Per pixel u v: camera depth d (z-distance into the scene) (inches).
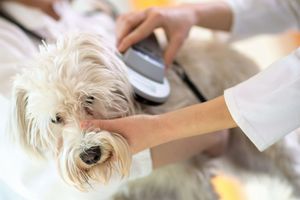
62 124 33.1
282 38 58.2
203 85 47.3
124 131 31.8
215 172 46.2
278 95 29.6
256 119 30.1
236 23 47.4
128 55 37.6
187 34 43.3
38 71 32.8
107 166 32.2
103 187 35.2
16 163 37.3
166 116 31.6
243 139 48.1
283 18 48.6
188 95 43.8
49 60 33.2
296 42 58.3
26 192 37.4
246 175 49.7
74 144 31.3
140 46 39.9
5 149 37.7
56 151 33.9
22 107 34.5
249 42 54.9
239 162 49.1
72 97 32.1
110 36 45.2
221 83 48.5
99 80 33.6
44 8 47.2
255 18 47.8
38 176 37.0
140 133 31.7
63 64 32.6
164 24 41.6
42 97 32.3
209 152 45.8
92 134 31.2
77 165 31.7
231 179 49.2
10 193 44.4
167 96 37.6
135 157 36.6
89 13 54.4
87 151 31.0
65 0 56.2
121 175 33.1
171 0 73.5
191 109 31.3
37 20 44.8
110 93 34.1
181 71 46.2
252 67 50.9
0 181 45.3
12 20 44.8
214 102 31.2
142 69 37.6
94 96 33.3
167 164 41.4
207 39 51.1
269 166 49.2
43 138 34.4
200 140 41.5
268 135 30.6
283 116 29.9
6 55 39.0
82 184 32.7
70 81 32.1
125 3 68.1
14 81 34.3
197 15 45.1
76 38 34.4
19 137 35.1
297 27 49.9
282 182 49.1
